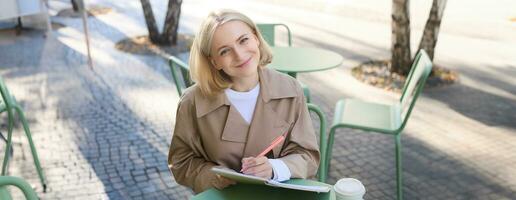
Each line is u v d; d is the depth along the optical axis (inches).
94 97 188.9
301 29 327.0
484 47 267.9
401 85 201.2
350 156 138.6
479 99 184.1
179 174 64.2
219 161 62.1
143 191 120.0
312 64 129.0
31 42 286.0
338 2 419.5
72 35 305.3
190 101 61.6
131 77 215.5
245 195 57.6
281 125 62.2
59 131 156.5
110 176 127.4
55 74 220.8
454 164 132.6
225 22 55.9
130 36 301.3
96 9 402.3
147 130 156.9
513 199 114.8
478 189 119.6
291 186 52.5
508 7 378.3
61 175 127.8
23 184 57.3
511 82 205.6
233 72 57.4
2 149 143.2
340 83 207.9
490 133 152.6
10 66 235.3
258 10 401.7
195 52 58.2
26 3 285.6
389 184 122.7
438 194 117.7
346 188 57.5
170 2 265.7
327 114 172.9
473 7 383.6
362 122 113.0
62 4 423.8
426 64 102.3
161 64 237.5
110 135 153.3
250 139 61.2
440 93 190.9
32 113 172.4
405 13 202.5
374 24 340.2
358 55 254.7
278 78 62.9
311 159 63.1
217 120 60.8
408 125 159.3
